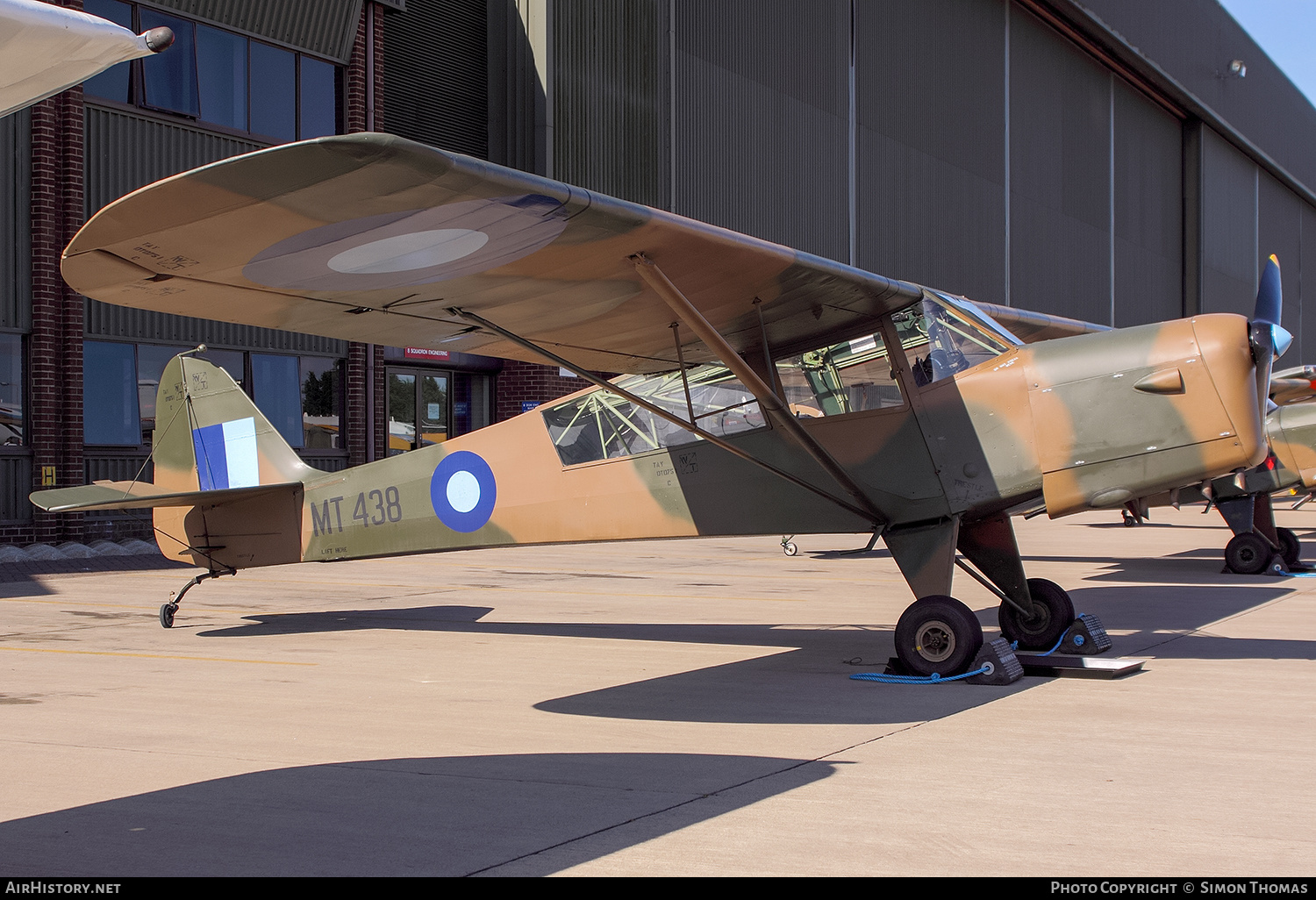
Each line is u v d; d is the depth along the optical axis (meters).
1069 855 3.27
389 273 4.94
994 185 32.75
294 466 8.75
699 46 23.08
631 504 7.37
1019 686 5.95
